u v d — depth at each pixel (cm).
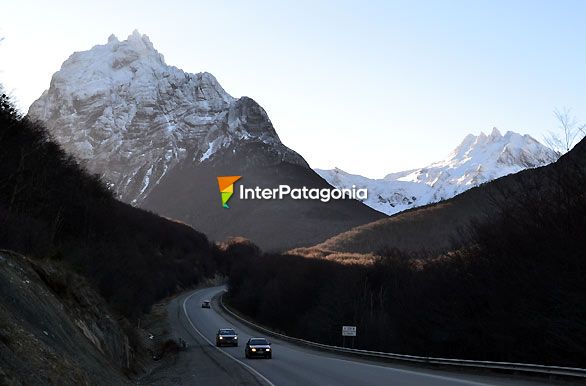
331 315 8181
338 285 8625
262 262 13112
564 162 3172
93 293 3166
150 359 4566
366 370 2928
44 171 4347
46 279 2339
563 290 2753
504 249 3375
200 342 6362
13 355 1220
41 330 1628
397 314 5541
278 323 10556
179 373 3309
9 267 1878
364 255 11212
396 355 3572
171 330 7506
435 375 2534
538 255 3048
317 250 13638
